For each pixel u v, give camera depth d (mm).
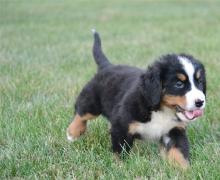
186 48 3494
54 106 2139
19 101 2242
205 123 1915
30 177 1492
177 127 1607
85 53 3402
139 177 1487
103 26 4898
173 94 1525
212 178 1434
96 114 1830
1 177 1509
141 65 2916
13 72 2742
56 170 1540
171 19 5367
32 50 3525
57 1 7980
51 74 2713
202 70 1575
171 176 1460
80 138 1832
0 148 1728
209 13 5871
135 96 1572
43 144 1722
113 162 1580
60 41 3982
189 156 1600
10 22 5152
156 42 3842
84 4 7500
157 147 1727
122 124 1585
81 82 2553
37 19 5453
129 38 4098
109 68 1822
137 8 6758
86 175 1495
